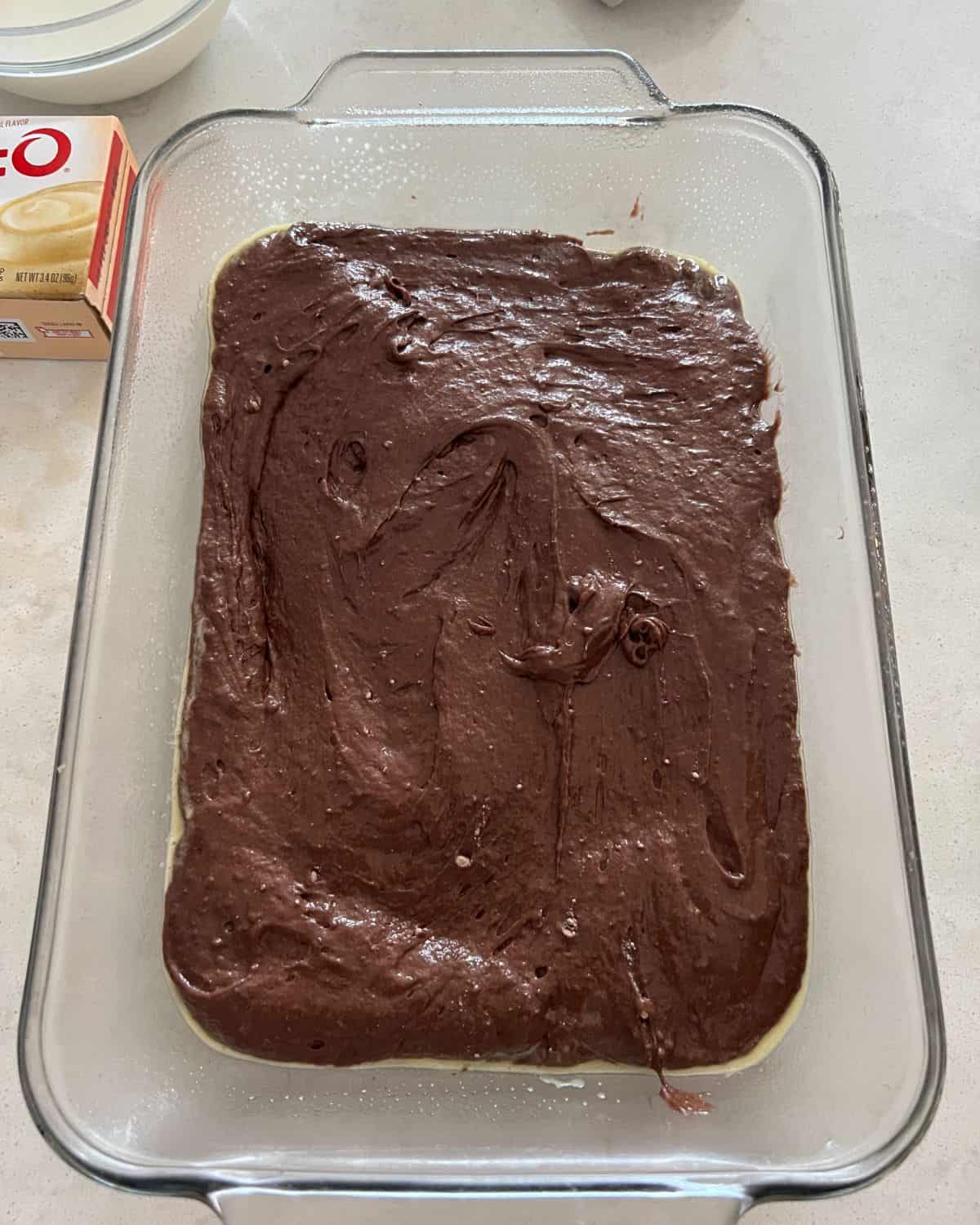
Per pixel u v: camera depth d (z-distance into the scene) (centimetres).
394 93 41
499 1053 33
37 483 41
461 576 36
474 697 35
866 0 47
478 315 39
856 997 34
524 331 39
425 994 33
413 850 34
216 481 37
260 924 33
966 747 39
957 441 42
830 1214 34
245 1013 33
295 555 36
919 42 47
